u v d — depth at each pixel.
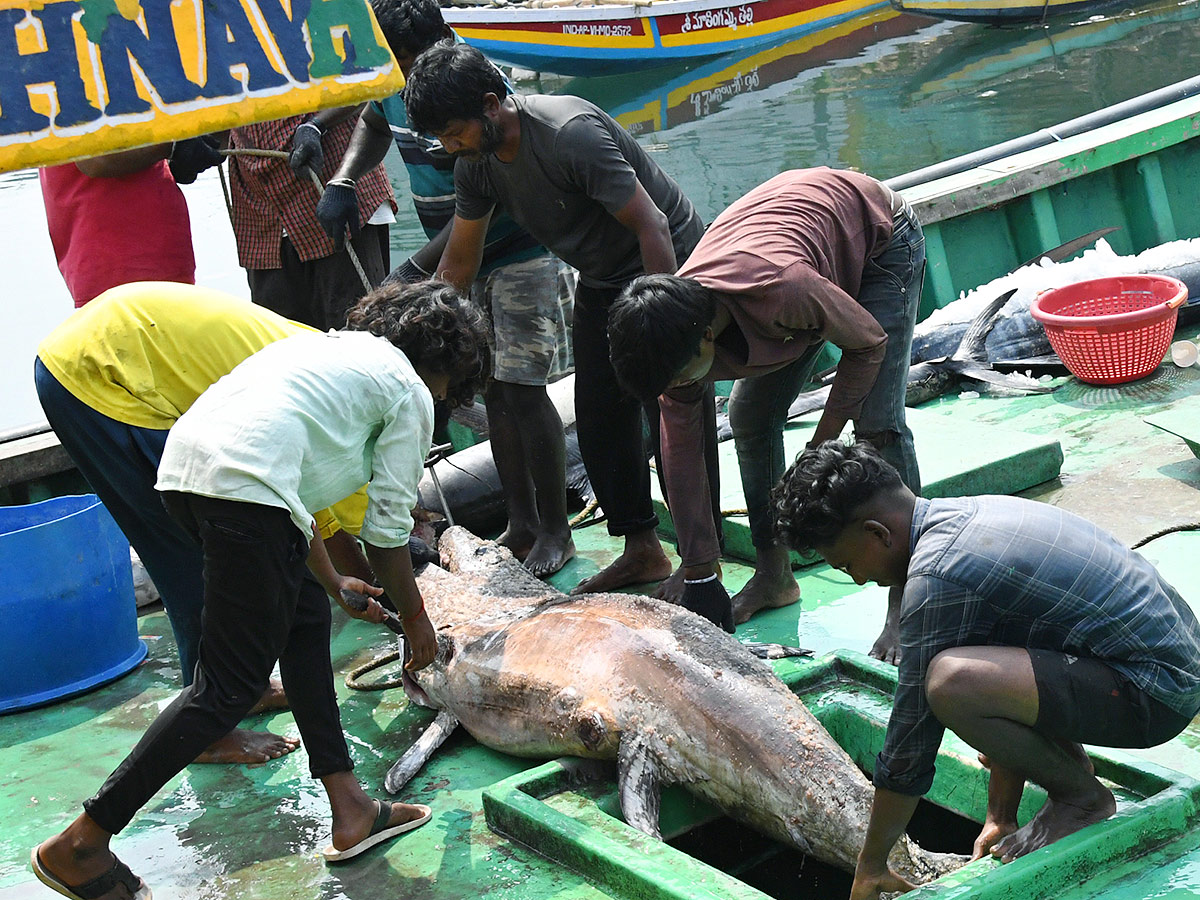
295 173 5.15
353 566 4.05
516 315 4.91
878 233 3.88
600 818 3.31
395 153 16.53
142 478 3.64
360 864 3.38
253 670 3.16
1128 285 6.29
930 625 2.77
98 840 3.14
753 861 3.65
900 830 2.88
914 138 14.55
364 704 4.30
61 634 4.49
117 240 4.91
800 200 3.76
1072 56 17.86
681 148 15.20
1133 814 2.95
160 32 2.10
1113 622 2.76
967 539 2.78
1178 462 5.24
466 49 4.01
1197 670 2.83
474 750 3.96
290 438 3.03
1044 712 2.76
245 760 3.97
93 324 3.62
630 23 18.30
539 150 4.11
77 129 2.05
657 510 5.36
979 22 20.44
